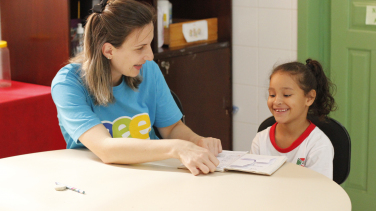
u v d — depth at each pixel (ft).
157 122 5.85
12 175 4.29
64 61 7.24
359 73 8.29
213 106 9.36
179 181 4.09
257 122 9.53
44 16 7.32
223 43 9.21
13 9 7.72
